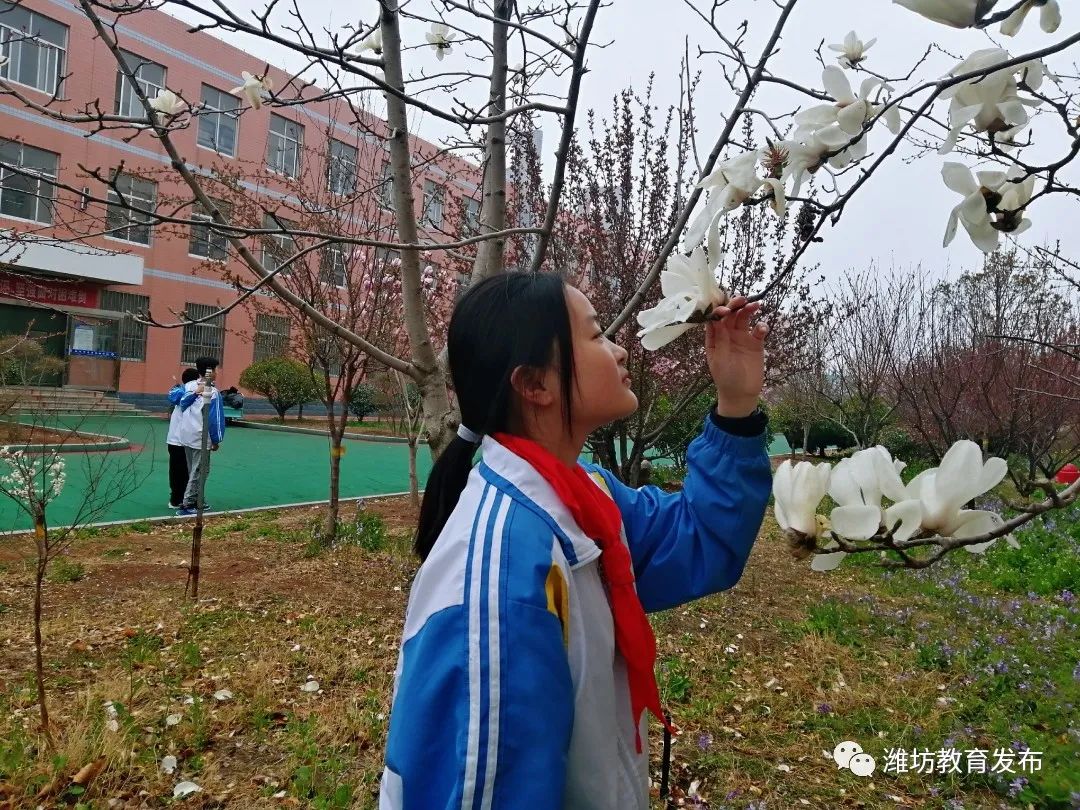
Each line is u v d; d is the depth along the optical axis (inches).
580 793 35.3
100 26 72.2
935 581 219.0
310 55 68.9
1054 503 35.2
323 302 212.7
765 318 184.5
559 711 31.3
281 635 147.9
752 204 38.7
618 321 77.8
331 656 136.8
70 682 122.4
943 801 97.7
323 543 225.3
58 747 99.0
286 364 673.0
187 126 92.8
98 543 221.3
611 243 195.9
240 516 279.6
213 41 613.9
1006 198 36.6
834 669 142.2
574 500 37.7
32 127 539.5
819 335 369.1
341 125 337.4
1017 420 305.4
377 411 706.2
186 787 92.8
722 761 106.4
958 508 33.5
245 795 93.2
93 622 152.4
